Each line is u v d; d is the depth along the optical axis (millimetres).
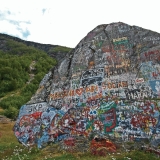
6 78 72000
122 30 13945
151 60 12656
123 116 12156
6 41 131375
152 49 12812
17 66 82688
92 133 12406
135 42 13367
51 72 15570
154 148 10906
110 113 12469
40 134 13844
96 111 12828
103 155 10734
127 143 11422
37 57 106250
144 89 12273
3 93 63062
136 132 11648
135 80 12602
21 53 118625
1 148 14336
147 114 11758
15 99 52344
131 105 12203
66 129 13203
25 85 69375
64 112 13688
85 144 11750
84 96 13508
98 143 11492
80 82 13930
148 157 10180
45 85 15336
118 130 12000
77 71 14320
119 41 13750
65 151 11750
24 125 14586
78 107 13398
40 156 11820
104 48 13984
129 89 12562
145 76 12484
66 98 14008
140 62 12836
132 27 13766
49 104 14445
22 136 14375
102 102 12875
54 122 13758
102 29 14570
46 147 12922
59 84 14672
